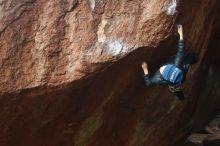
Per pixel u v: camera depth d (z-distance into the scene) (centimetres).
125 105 813
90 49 646
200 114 1192
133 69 725
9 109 655
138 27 658
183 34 732
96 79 682
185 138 1158
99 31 650
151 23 657
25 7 623
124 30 656
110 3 653
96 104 740
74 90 676
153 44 665
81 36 644
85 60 644
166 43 711
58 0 636
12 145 717
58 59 639
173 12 660
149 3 659
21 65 625
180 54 686
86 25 646
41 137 733
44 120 706
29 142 729
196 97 1070
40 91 646
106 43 651
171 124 981
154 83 698
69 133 757
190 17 725
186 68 700
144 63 710
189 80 948
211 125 1274
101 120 782
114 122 820
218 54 1143
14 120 677
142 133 896
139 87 794
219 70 1197
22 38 623
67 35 641
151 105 865
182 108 982
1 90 622
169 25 664
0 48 614
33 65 630
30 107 670
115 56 653
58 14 636
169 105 912
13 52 620
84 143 786
